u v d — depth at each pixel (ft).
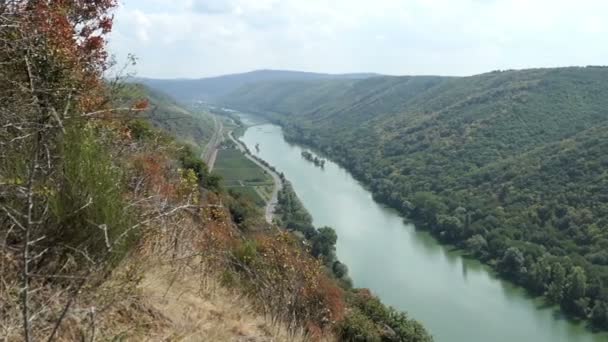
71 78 10.78
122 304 8.54
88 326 7.23
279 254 17.12
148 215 10.57
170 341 8.71
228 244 17.54
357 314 24.57
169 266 11.98
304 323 14.97
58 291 6.99
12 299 6.55
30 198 6.02
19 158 7.59
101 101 13.00
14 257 7.07
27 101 8.82
